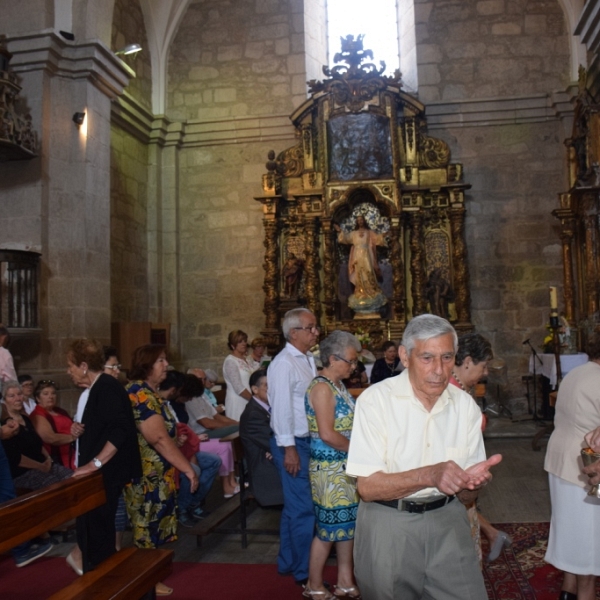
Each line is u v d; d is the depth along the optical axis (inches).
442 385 97.5
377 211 499.5
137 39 507.5
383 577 98.3
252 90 534.9
